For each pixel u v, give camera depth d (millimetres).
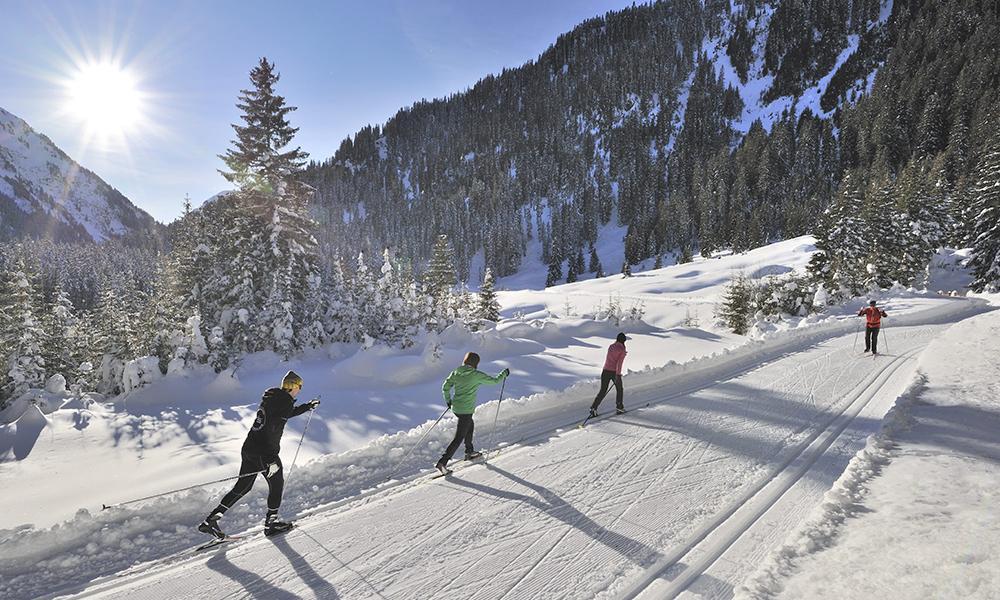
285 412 5195
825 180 136000
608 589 3996
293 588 4102
